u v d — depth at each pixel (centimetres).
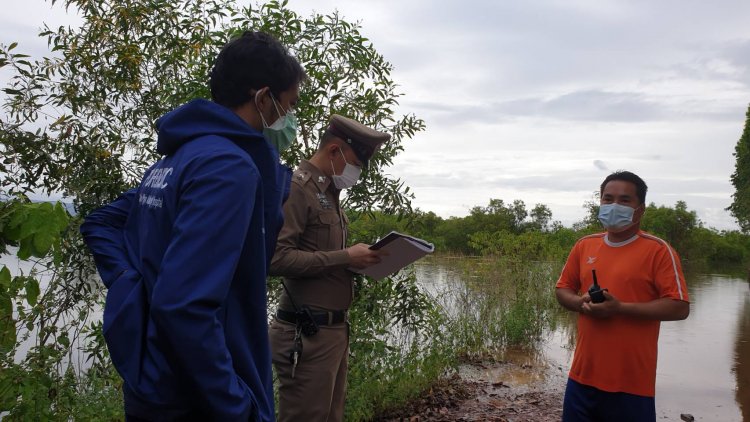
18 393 274
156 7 412
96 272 389
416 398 576
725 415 573
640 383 307
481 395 619
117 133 410
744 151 4394
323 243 310
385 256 308
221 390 130
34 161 344
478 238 1175
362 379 479
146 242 149
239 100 170
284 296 316
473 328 852
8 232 229
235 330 151
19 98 370
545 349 876
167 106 414
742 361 811
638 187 329
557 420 545
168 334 127
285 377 309
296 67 178
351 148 314
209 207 136
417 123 464
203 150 146
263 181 161
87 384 386
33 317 329
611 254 333
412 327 520
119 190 384
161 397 137
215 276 132
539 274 1047
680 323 1168
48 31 401
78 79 402
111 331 144
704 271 3878
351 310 449
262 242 154
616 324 314
